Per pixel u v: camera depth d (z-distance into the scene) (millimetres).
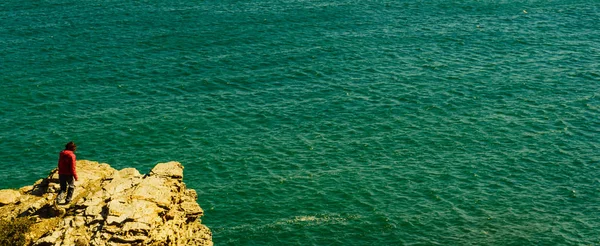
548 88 73250
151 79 74438
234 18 97312
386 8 104062
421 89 72500
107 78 74250
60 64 77625
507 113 67000
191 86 72875
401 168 55906
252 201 50156
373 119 65188
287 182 53031
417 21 97625
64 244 26719
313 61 80750
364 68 78688
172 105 67750
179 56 81812
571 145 60469
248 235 46000
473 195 52000
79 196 30172
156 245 27922
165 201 29875
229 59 81062
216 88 72500
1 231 26594
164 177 32625
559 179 54719
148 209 28688
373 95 70750
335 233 46625
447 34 91625
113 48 83875
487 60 81875
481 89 72750
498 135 62188
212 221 47406
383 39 89250
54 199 29578
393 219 48438
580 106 68812
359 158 57531
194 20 96188
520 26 95688
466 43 88250
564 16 100938
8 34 87188
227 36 89438
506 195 52125
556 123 64875
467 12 102812
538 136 62125
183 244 31109
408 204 50500
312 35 90500
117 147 58500
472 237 46625
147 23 94375
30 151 57188
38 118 63656
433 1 108250
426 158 57781
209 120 64312
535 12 102938
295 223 47594
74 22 93688
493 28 94688
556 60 82125
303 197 50906
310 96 70500
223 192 51281
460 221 48562
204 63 79625
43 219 28547
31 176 53188
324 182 53219
